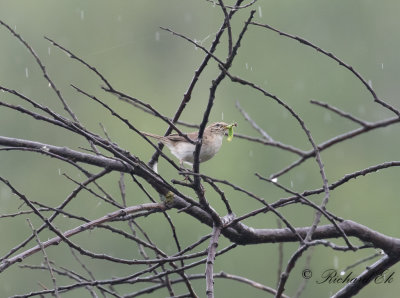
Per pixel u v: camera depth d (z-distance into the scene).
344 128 16.34
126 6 19.27
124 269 14.63
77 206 15.13
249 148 16.08
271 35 17.20
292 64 17.00
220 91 17.03
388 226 15.72
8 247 14.78
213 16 18.88
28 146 5.92
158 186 6.39
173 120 6.57
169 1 19.36
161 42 18.94
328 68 16.84
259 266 14.64
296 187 15.80
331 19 17.33
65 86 17.72
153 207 6.42
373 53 17.03
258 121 16.45
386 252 6.67
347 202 15.88
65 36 18.36
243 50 17.16
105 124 17.17
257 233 6.72
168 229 14.86
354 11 17.20
